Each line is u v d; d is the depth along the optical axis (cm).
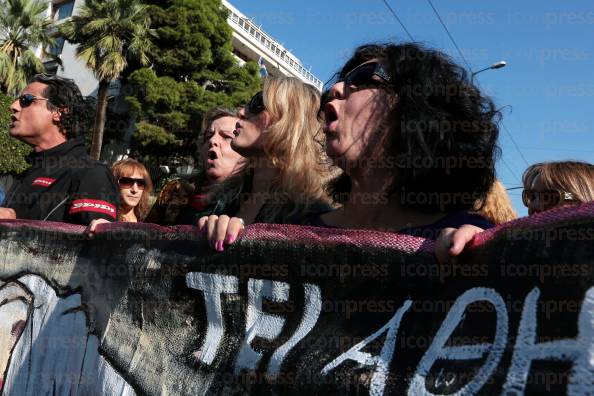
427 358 103
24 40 1986
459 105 125
